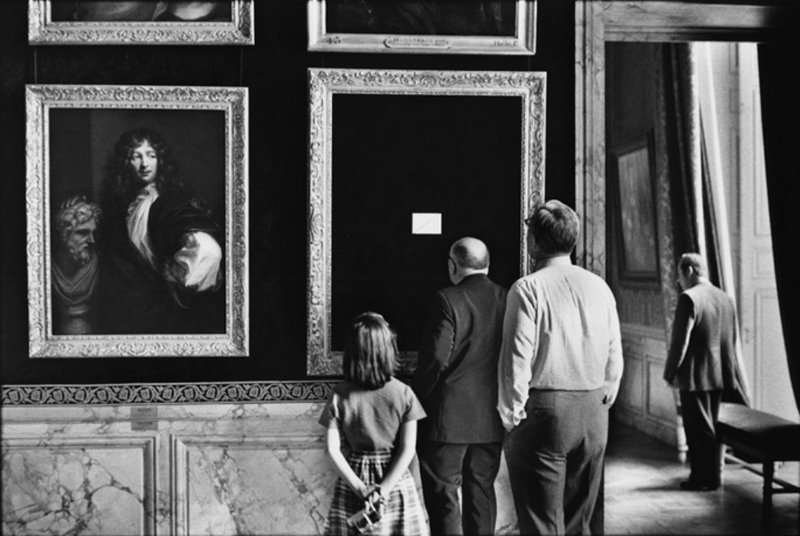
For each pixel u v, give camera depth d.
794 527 4.42
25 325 3.92
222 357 3.96
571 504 3.62
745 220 5.95
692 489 5.14
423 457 3.68
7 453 3.87
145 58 3.95
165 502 3.91
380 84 3.96
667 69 5.88
